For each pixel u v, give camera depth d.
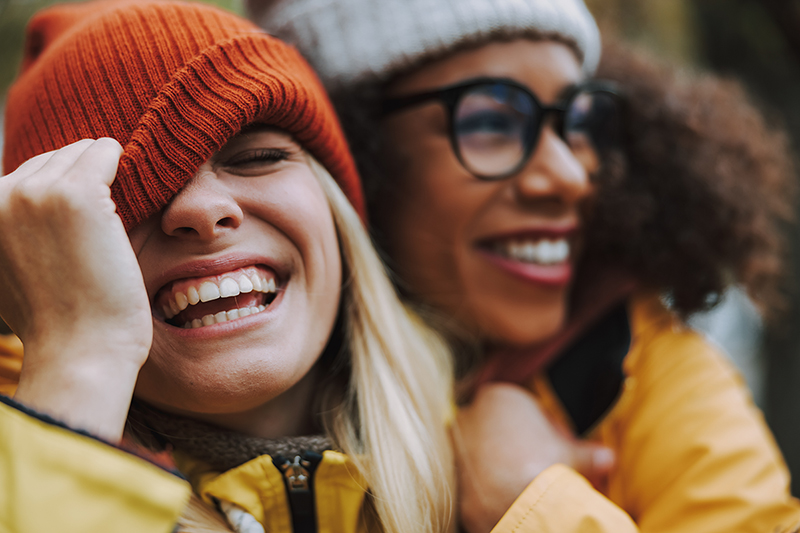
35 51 0.99
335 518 0.83
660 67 1.48
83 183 0.61
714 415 1.09
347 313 0.96
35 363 0.60
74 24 0.88
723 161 1.32
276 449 0.83
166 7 0.81
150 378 0.75
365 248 0.96
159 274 0.73
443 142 1.10
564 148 1.13
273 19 1.22
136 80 0.74
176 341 0.73
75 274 0.61
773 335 1.94
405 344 1.00
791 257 1.84
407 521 0.83
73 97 0.75
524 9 1.06
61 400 0.58
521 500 0.82
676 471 1.04
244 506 0.78
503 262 1.15
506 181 1.11
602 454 1.02
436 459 0.90
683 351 1.22
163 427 0.83
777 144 1.51
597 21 1.84
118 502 0.54
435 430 0.95
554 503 0.81
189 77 0.73
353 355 0.94
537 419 1.02
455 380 1.17
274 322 0.76
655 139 1.31
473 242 1.14
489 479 0.90
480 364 1.20
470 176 1.10
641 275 1.28
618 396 1.15
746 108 1.49
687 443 1.05
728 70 1.97
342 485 0.83
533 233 1.14
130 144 0.70
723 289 1.32
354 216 0.95
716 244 1.28
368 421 0.90
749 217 1.31
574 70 1.17
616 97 1.26
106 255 0.61
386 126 1.13
